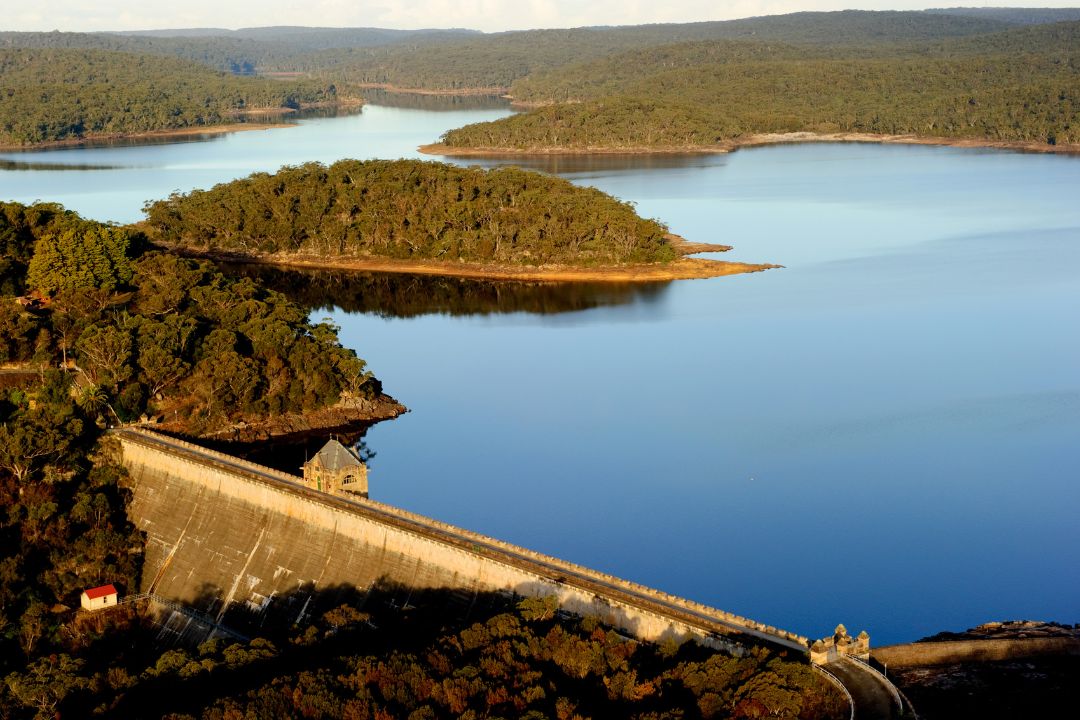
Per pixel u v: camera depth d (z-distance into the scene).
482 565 157.38
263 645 143.00
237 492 190.00
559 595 149.75
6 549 185.00
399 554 166.75
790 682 122.44
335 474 180.50
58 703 134.25
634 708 120.56
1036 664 140.12
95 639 174.38
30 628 168.00
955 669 138.12
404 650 135.50
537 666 129.50
